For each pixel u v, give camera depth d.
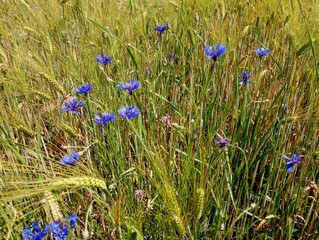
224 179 0.43
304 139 0.48
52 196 0.31
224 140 0.41
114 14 0.86
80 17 0.91
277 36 0.77
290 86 0.57
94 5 0.90
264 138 0.44
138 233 0.32
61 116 0.60
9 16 0.95
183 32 0.77
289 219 0.39
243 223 0.45
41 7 0.93
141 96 0.63
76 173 0.33
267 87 0.65
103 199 0.46
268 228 0.46
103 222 0.44
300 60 0.66
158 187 0.34
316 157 0.46
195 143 0.48
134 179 0.50
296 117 0.45
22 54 0.64
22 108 0.60
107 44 0.72
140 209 0.42
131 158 0.54
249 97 0.56
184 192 0.38
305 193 0.46
